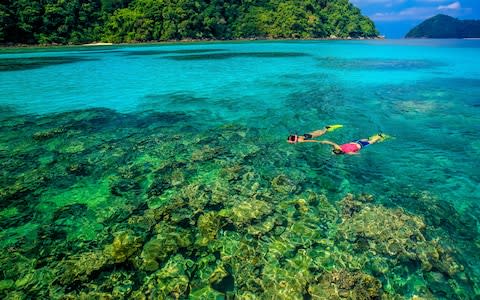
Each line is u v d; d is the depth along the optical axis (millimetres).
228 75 23188
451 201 6875
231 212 6586
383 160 8844
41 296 4684
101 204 6953
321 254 5418
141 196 7242
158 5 79500
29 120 12617
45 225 6281
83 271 5148
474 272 5023
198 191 7391
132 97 16469
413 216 6320
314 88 18094
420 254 5355
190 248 5629
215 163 8758
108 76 23047
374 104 14500
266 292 4730
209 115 13164
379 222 6141
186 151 9570
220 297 4676
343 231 5938
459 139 10320
